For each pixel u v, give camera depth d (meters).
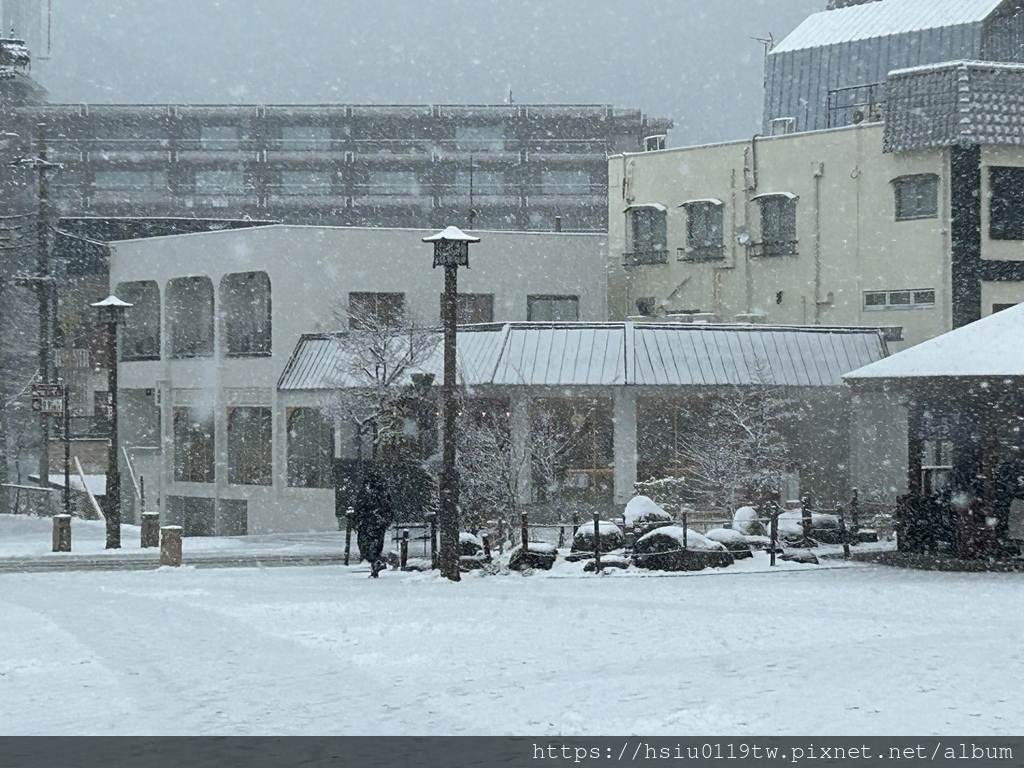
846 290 58.34
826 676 13.88
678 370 51.81
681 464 53.56
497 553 34.00
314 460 59.88
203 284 67.44
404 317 54.97
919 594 23.53
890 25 69.81
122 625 19.17
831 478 54.03
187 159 126.31
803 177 59.69
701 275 62.69
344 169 126.38
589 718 11.92
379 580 29.00
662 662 15.15
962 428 33.31
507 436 46.66
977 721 11.49
